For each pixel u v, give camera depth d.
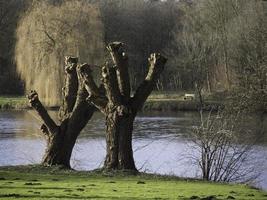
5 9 168.25
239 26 132.12
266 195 35.59
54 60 120.06
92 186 36.56
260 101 80.38
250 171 49.50
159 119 117.00
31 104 49.03
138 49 182.25
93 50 122.44
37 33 122.19
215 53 139.75
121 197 31.53
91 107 49.94
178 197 32.22
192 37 150.50
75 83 50.72
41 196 31.00
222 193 35.44
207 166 46.62
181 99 142.62
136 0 191.88
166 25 188.00
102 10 167.38
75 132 49.56
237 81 109.44
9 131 93.12
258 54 107.69
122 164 45.66
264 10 128.75
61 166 47.47
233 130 52.69
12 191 32.84
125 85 46.84
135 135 88.88
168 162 59.47
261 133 65.38
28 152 68.31
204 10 154.50
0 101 142.12
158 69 47.94
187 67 151.62
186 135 84.56
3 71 161.12
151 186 37.50
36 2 132.62
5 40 163.38
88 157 63.00
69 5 125.88
